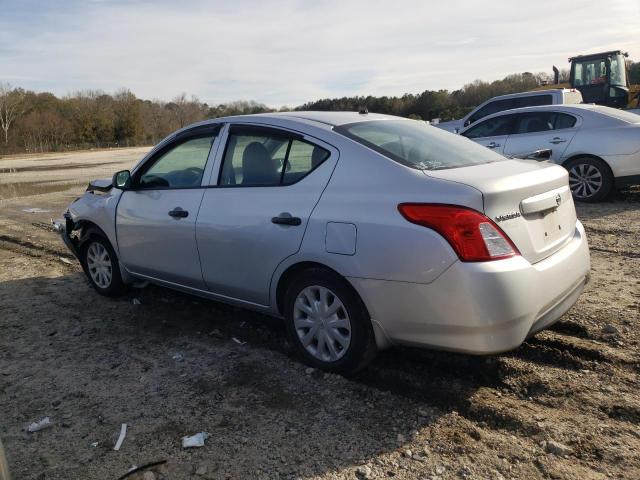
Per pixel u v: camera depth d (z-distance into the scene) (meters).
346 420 3.16
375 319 3.30
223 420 3.21
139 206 4.77
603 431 2.92
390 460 2.79
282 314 3.92
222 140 4.26
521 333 3.03
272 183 3.82
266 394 3.47
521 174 3.27
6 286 6.02
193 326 4.64
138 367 3.93
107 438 3.09
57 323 4.85
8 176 24.80
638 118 8.83
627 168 8.47
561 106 9.32
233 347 4.19
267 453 2.90
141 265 4.87
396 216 3.14
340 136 3.61
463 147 4.01
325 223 3.41
